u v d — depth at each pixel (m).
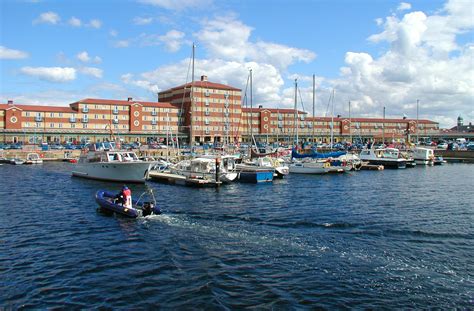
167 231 23.02
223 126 129.62
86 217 27.16
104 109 122.00
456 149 105.19
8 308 13.79
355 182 48.75
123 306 13.95
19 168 70.25
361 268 17.16
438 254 18.95
